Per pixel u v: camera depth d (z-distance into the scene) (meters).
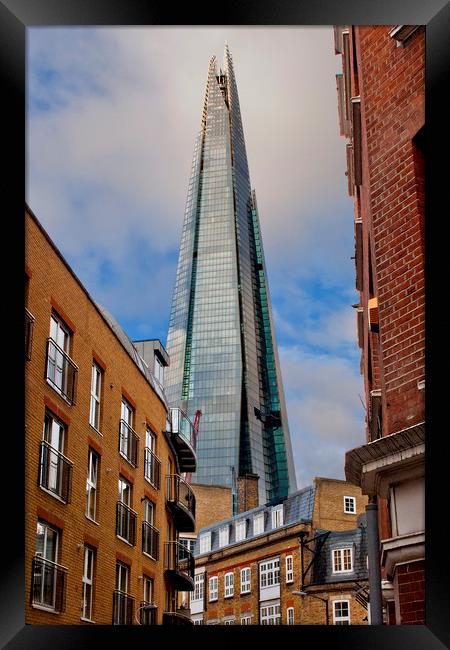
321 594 56.00
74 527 22.36
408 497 8.77
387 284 9.83
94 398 25.30
